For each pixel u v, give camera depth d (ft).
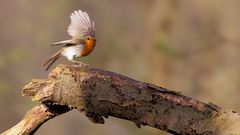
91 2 66.74
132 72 58.29
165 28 57.16
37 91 18.35
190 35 60.85
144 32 59.36
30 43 67.77
